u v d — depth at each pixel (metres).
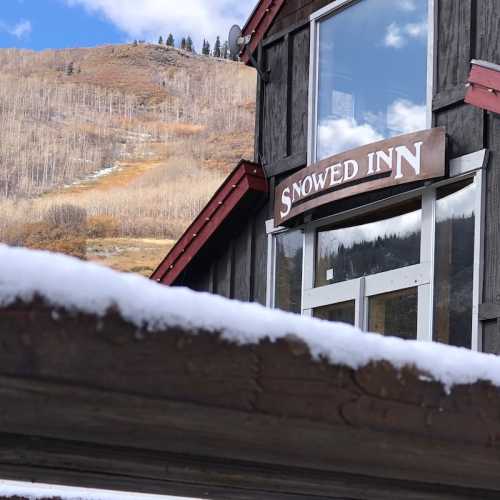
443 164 6.93
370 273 7.64
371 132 7.95
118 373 0.90
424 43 7.59
